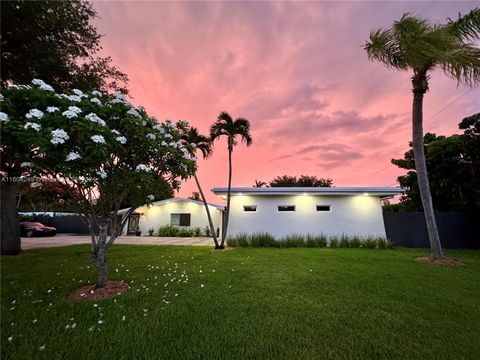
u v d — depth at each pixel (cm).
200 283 388
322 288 360
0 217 694
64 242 1173
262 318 254
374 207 1029
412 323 243
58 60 550
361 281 399
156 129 380
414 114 644
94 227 397
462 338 214
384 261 585
